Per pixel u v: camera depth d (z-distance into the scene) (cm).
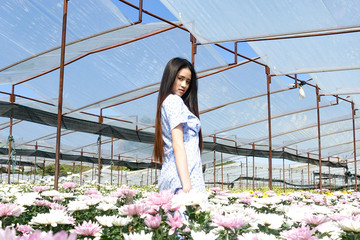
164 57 809
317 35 630
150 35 728
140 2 618
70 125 1086
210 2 526
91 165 2480
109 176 2561
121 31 688
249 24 576
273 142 1945
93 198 197
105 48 770
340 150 2286
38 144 1791
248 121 1450
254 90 1139
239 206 185
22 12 633
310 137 1888
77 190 491
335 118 1587
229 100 1176
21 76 889
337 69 755
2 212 127
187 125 178
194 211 117
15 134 1469
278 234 121
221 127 1479
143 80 892
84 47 746
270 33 591
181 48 781
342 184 2695
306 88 1301
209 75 984
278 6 522
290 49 704
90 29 657
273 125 1630
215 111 1365
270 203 201
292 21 554
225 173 2727
